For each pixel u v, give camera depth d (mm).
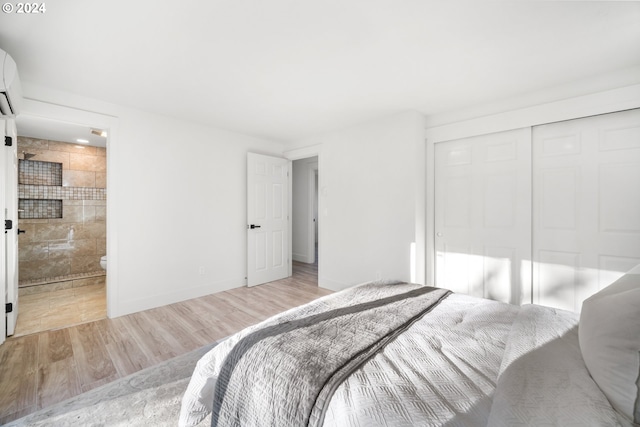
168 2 1466
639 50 1906
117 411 1532
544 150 2541
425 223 3209
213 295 3602
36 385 1750
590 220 2328
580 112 2318
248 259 4004
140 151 3037
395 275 3193
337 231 3771
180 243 3367
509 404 700
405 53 1969
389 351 1072
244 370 1054
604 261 2270
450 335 1203
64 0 1429
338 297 1692
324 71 2217
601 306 815
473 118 2904
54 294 3650
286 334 1183
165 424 1442
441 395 814
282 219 4504
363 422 723
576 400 689
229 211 3871
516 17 1593
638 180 2145
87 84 2424
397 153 3174
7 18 1566
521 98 2627
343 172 3703
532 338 1047
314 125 3596
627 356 668
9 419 1469
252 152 4117
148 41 1812
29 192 3928
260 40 1813
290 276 4672
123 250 2918
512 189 2688
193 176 3484
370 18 1605
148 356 2105
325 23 1649
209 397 1226
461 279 2994
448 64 2111
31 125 3363
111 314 2836
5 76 1732
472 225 2928
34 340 2348
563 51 1932
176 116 3256
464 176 2980
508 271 2705
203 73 2244
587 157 2338
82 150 4332
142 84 2432
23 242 3857
